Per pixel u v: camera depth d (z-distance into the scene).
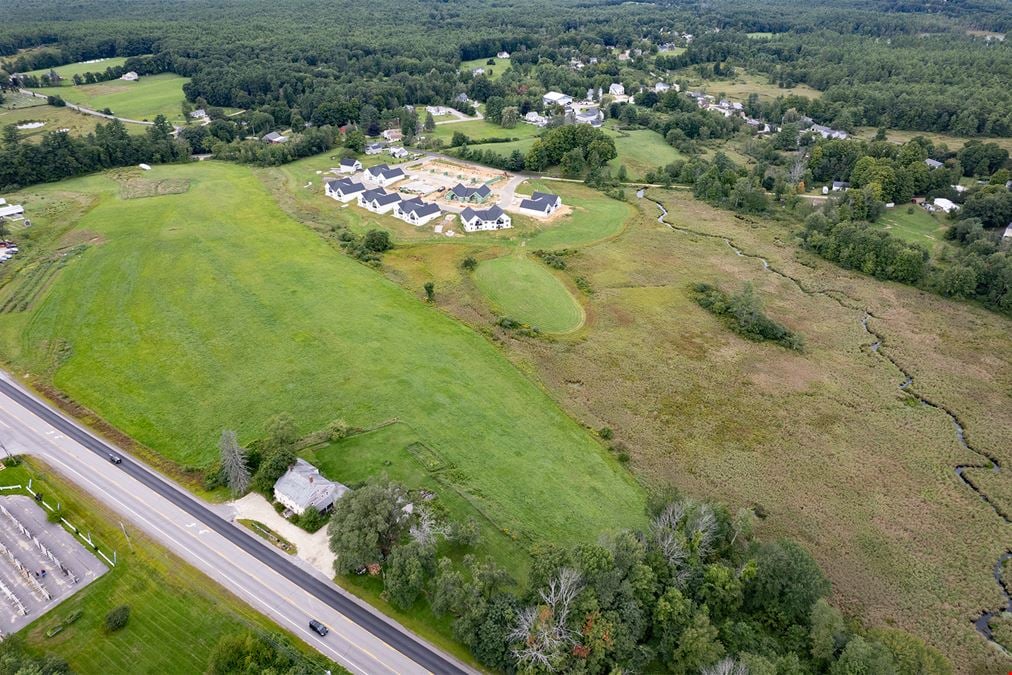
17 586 68.38
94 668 60.41
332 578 70.88
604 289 139.62
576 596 62.72
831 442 97.56
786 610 66.50
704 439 97.12
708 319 129.62
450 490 83.00
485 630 61.75
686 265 152.62
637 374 111.69
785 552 68.69
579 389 107.19
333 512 78.12
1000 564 78.50
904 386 111.19
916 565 77.88
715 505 77.06
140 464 85.75
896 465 93.62
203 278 134.88
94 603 66.75
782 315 132.25
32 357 107.00
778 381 111.31
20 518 76.56
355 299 129.88
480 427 95.94
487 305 130.88
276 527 76.94
